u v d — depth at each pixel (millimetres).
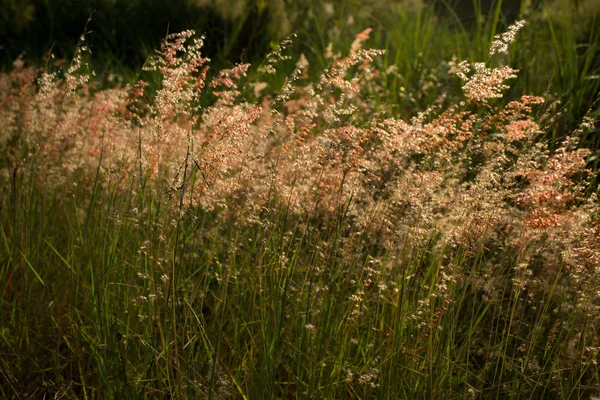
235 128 2596
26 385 2846
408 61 5676
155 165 2814
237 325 2775
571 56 5000
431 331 2420
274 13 7523
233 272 2977
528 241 2695
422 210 2551
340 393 2475
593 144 4219
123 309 2760
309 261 2789
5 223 3594
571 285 2805
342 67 2766
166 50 2854
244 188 2881
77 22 8266
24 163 3625
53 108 3738
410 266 2574
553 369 2574
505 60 5250
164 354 2434
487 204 2572
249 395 2479
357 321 2643
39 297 3135
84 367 2820
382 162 2719
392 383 2418
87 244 3113
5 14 8320
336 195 2770
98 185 3385
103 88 5969
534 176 2727
